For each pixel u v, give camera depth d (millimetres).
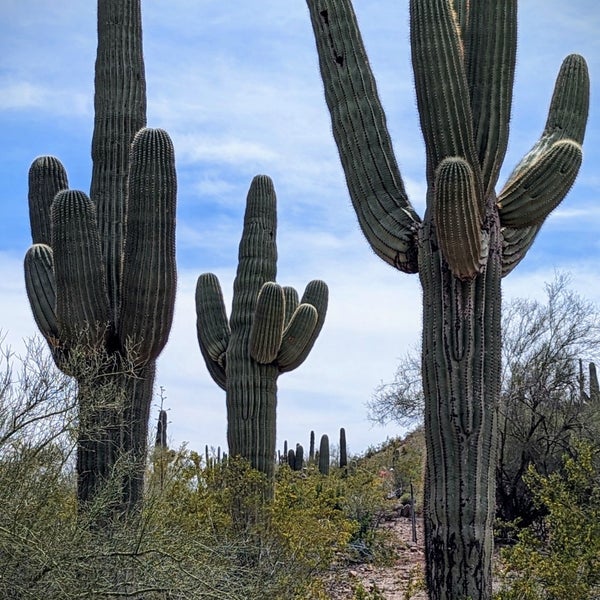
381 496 17688
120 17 9781
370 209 7668
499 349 6973
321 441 24562
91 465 8305
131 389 8648
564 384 16828
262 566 9039
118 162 9492
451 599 6691
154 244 8594
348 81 7914
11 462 6984
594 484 7914
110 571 7129
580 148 7395
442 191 6645
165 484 9102
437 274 7031
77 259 8570
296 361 11688
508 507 14812
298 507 10859
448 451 6816
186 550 7438
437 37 7035
